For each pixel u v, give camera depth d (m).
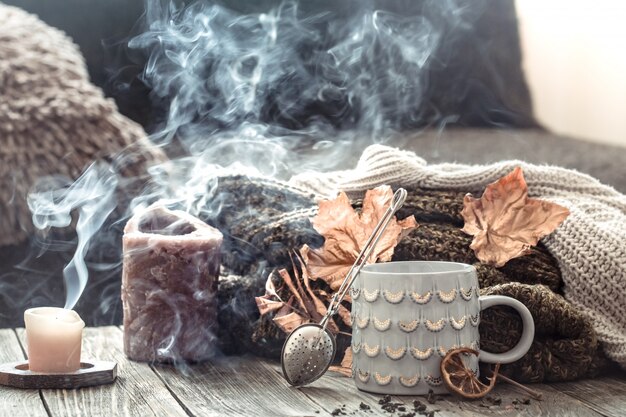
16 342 1.14
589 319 1.04
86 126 1.70
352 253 1.05
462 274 0.95
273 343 1.08
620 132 2.58
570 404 0.94
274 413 0.91
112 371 1.00
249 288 1.10
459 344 0.94
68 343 0.98
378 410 0.91
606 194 1.13
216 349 1.11
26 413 0.91
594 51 2.66
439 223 1.10
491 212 1.07
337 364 1.06
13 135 1.63
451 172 1.14
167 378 1.01
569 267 1.05
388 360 0.94
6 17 1.82
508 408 0.92
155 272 1.06
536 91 2.58
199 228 1.10
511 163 1.12
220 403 0.93
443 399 0.94
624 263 1.03
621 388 0.99
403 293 0.94
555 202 1.10
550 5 2.65
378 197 1.05
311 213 1.11
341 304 1.06
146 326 1.07
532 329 0.97
